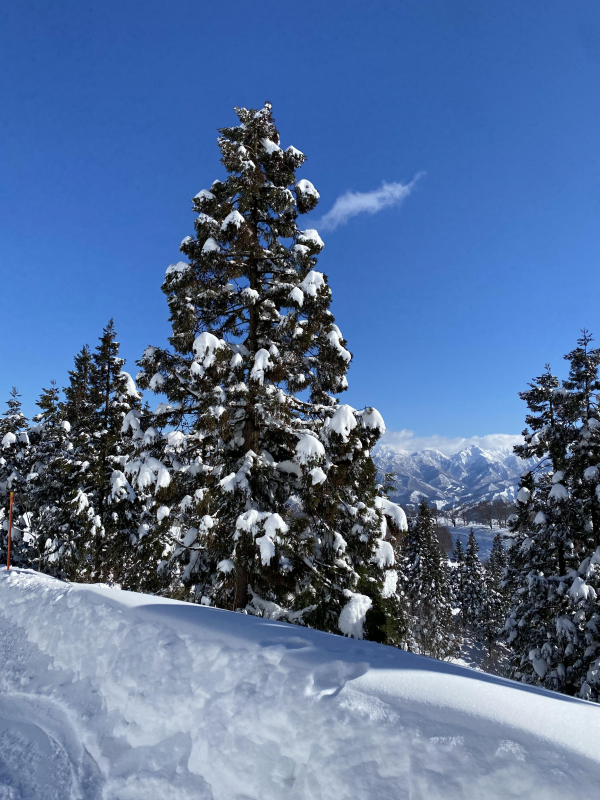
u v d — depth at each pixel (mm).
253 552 9594
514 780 2760
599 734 3047
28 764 4445
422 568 41688
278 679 4219
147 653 5445
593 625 15164
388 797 2930
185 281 10945
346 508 10461
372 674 4027
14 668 6852
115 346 21562
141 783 3945
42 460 24328
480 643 57156
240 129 11867
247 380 10469
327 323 11445
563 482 17125
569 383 17734
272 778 3475
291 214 12523
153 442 10391
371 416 10242
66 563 19797
